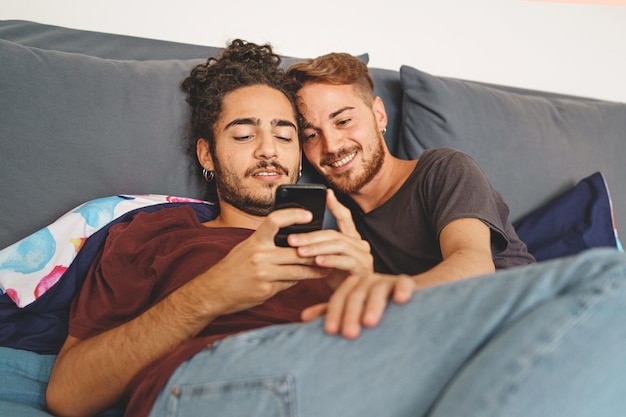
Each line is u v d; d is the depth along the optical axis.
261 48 1.60
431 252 1.37
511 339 0.65
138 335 0.98
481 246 1.16
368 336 0.74
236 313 1.09
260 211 1.40
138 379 0.93
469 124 1.70
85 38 1.63
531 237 1.64
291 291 1.19
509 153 1.72
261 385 0.74
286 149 1.42
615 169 1.84
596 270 0.67
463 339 0.70
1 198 1.28
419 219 1.40
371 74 1.81
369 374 0.72
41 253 1.22
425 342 0.71
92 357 0.98
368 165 1.51
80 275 1.23
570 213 1.65
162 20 1.91
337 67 1.52
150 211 1.35
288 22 2.03
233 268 0.95
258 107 1.41
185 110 1.51
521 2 2.25
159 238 1.23
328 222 1.63
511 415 0.61
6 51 1.34
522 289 0.69
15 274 1.19
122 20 1.87
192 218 1.32
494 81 2.24
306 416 0.72
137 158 1.42
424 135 1.70
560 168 1.77
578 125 1.86
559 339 0.63
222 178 1.41
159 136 1.46
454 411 0.64
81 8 1.83
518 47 2.26
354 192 1.54
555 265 0.70
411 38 2.15
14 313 1.18
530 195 1.73
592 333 0.63
